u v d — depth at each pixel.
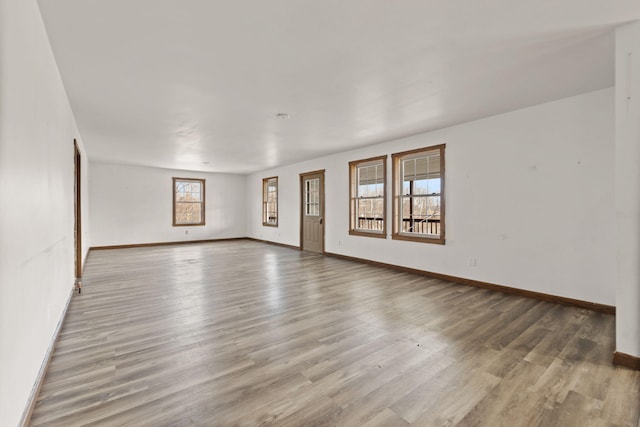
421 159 5.34
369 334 2.82
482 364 2.30
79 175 4.99
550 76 3.04
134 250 8.17
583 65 2.82
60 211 2.92
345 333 2.84
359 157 6.39
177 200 9.70
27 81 1.72
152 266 5.97
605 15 2.11
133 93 3.37
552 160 3.75
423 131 5.04
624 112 2.26
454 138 4.73
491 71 2.92
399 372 2.19
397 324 3.06
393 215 5.69
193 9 1.98
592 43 2.45
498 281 4.26
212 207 10.30
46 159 2.25
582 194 3.54
